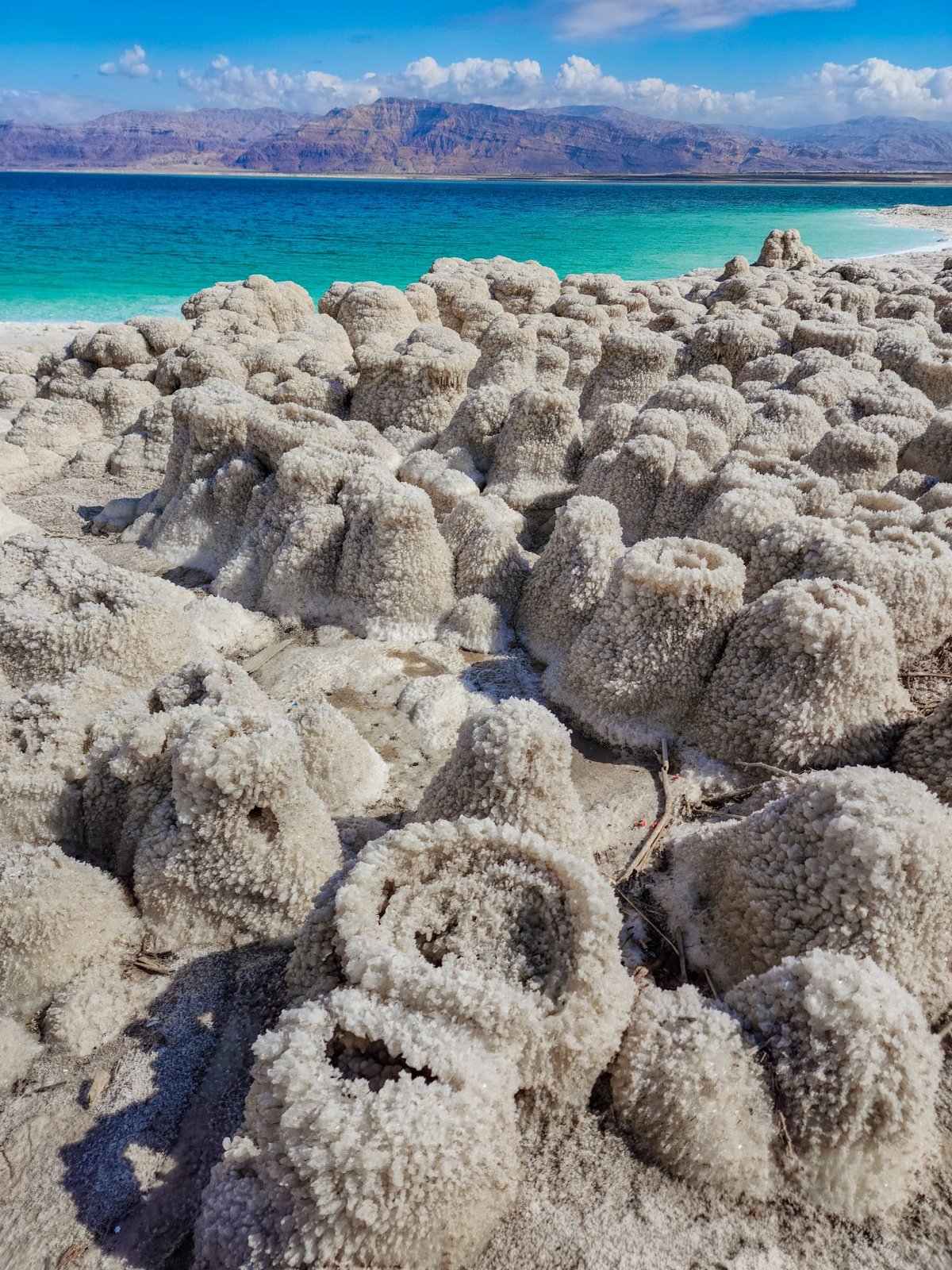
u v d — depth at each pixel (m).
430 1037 1.82
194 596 5.07
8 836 2.86
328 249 29.95
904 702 3.38
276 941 2.63
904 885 2.19
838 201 82.69
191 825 2.57
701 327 8.97
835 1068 1.88
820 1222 1.84
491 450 6.50
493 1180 1.79
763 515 4.09
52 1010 2.38
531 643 4.48
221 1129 2.12
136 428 8.00
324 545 4.73
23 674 3.78
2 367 10.36
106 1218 1.94
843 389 6.73
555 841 2.68
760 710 3.31
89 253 28.09
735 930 2.50
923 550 3.78
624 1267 1.76
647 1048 2.04
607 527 4.35
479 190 133.88
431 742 3.74
